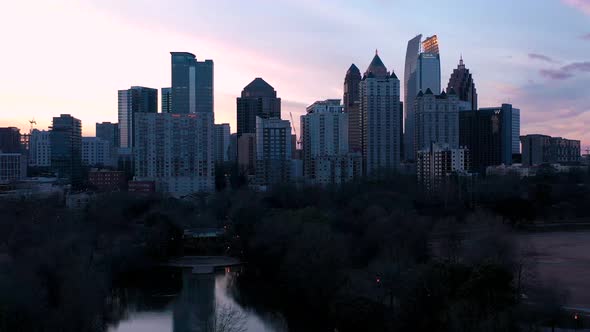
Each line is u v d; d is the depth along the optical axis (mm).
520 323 144625
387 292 174125
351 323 163000
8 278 159125
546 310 156125
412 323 152250
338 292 181250
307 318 195250
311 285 197625
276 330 182500
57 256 188500
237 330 175625
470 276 146750
